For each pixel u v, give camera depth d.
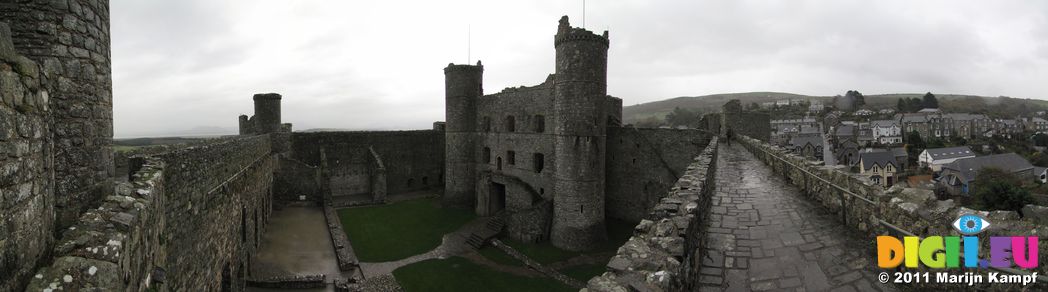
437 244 31.41
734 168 21.41
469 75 41.94
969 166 60.12
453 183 42.03
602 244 32.06
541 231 32.72
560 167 31.64
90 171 7.23
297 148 42.91
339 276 24.81
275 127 40.28
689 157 33.12
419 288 24.12
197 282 13.40
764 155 23.27
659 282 5.36
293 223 34.12
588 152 31.02
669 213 8.23
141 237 6.96
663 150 34.78
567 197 31.31
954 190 57.84
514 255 29.78
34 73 5.17
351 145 45.53
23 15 6.44
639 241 6.86
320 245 29.39
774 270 8.14
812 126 114.19
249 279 22.41
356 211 38.72
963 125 116.56
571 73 30.72
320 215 36.78
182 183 11.96
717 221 11.41
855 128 116.81
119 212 6.42
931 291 7.03
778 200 13.68
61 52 6.72
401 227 34.75
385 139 47.38
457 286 24.62
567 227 31.30
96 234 5.61
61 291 4.77
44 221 5.45
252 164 24.47
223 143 17.50
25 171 4.86
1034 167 61.94
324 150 43.03
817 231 10.23
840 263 8.28
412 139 49.19
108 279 5.15
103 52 7.61
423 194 47.47
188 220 12.47
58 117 6.65
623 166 37.53
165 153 11.08
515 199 36.44
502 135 39.72
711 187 15.33
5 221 4.34
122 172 11.95
